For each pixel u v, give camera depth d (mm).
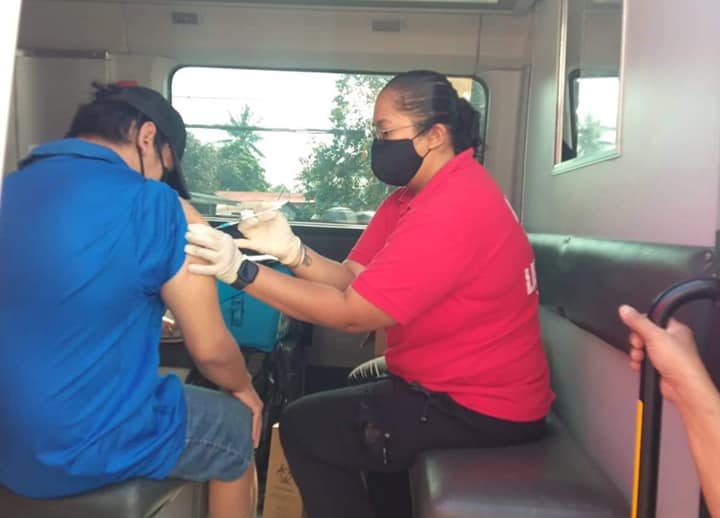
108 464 1368
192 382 2381
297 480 2039
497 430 1828
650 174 1565
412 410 1858
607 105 1938
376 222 2297
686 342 946
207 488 1916
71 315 1306
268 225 1925
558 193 2518
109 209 1329
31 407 1308
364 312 1644
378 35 3100
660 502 1390
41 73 3135
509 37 3072
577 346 2084
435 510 1533
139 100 1553
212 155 3252
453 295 1771
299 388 3244
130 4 3090
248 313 2699
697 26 1332
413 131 1831
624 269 1558
